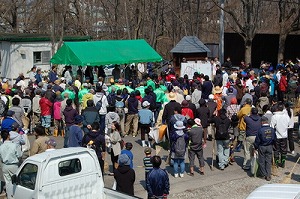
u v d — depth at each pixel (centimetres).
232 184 1395
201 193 1316
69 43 2420
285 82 2269
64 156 996
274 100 1667
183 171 1433
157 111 1884
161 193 1036
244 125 1576
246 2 3183
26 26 4631
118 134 1353
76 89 1925
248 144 1494
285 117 1526
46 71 2908
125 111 1889
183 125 1403
